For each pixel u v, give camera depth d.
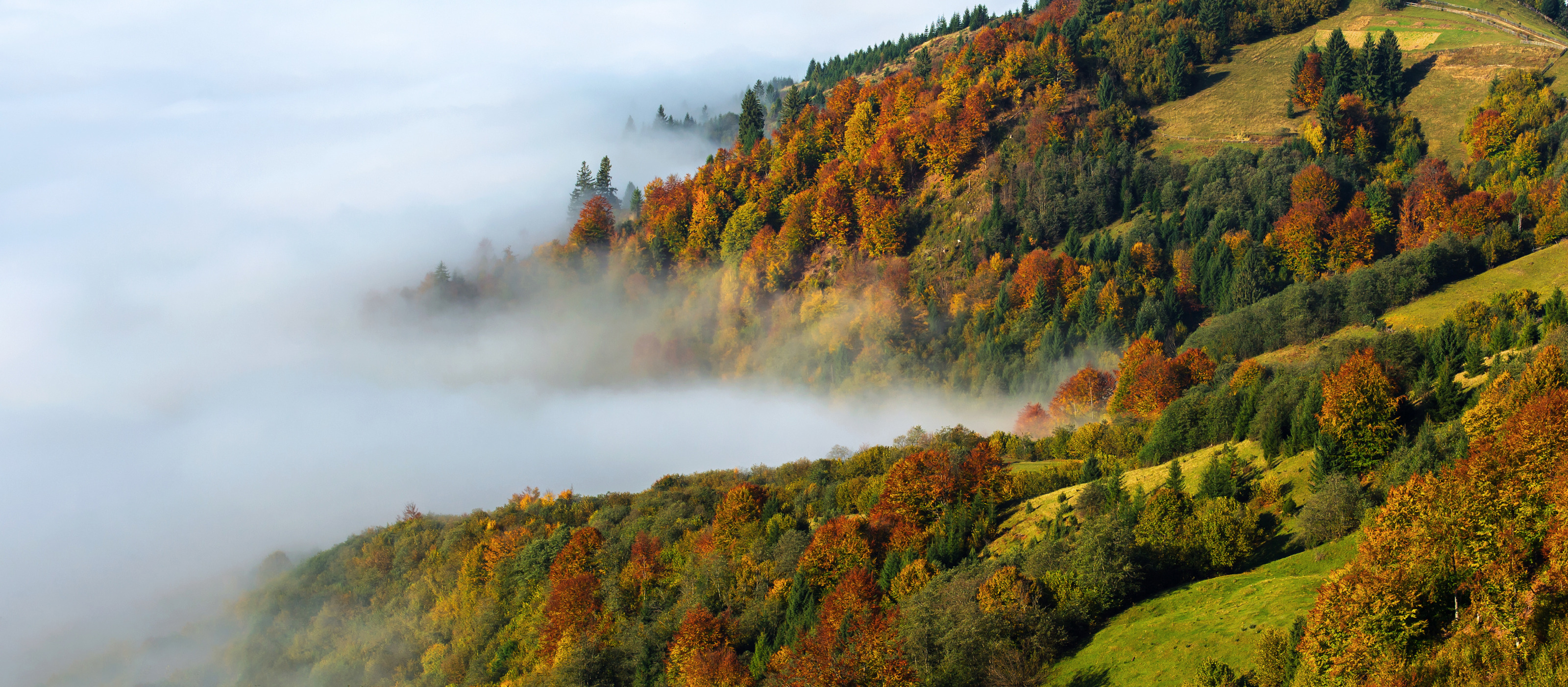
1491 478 69.31
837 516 137.12
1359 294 186.25
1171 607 83.19
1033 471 139.50
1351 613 60.19
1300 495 101.81
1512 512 66.00
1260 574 85.44
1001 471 133.75
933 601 90.75
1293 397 120.44
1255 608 76.88
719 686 94.88
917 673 82.06
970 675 79.38
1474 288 182.25
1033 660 79.88
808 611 104.88
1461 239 195.88
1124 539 90.88
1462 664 57.41
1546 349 95.12
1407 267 187.25
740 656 103.81
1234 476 110.06
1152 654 74.88
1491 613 58.50
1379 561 66.56
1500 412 91.56
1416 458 90.00
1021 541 111.62
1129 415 169.62
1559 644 55.19
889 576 106.81
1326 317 185.62
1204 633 75.12
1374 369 111.06
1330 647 60.91
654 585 135.88
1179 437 133.12
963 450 147.88
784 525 138.25
